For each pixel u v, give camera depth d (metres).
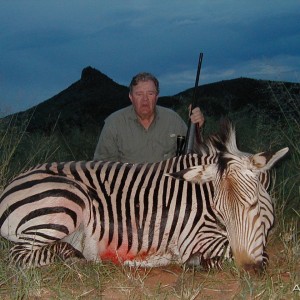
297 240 2.39
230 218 1.93
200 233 2.16
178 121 2.77
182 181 2.19
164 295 1.93
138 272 2.18
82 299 1.90
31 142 4.44
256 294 1.89
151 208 2.17
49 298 1.90
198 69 2.69
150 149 2.73
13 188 2.17
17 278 1.97
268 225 2.12
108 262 2.20
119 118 2.73
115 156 2.76
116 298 1.93
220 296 1.94
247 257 1.91
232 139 2.12
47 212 2.10
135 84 2.61
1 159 3.33
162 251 2.20
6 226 2.14
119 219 2.17
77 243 2.21
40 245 2.10
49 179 2.15
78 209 2.13
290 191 2.84
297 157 3.36
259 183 2.07
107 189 2.19
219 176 1.99
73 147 5.27
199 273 2.15
